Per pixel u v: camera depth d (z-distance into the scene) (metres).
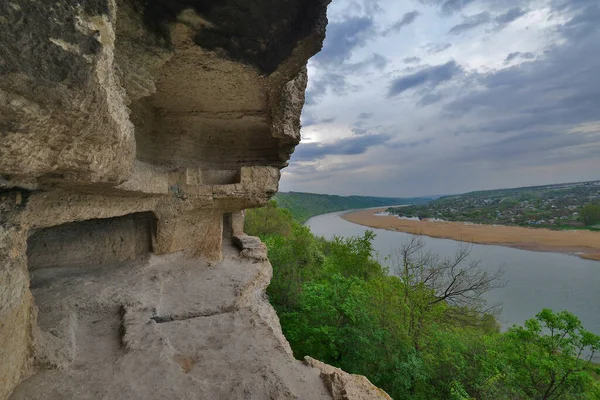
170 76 5.36
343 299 11.45
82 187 3.35
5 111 1.71
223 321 4.59
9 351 2.68
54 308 4.31
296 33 4.50
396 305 12.92
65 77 1.88
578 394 10.06
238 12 4.12
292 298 15.04
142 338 3.83
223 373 3.40
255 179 6.66
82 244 6.05
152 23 3.99
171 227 6.64
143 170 4.99
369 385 3.49
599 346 10.06
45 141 2.12
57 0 1.80
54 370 3.13
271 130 7.27
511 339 11.73
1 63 1.60
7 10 1.60
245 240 9.39
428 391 10.45
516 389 10.59
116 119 2.61
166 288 5.56
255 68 5.11
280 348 4.02
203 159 8.27
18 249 2.83
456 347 11.66
